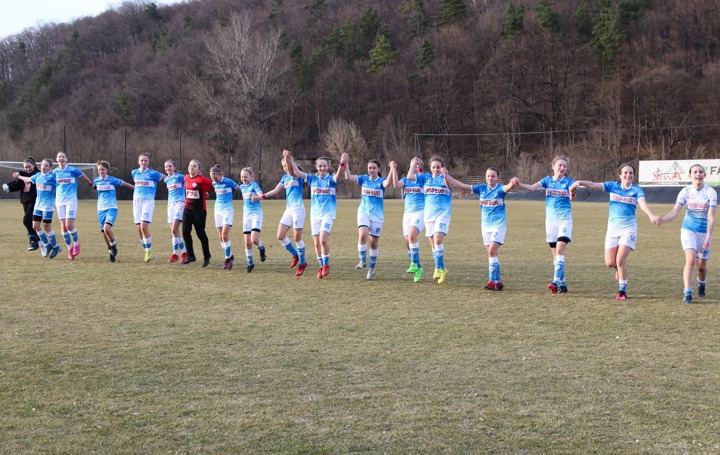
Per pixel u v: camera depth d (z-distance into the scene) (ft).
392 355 21.07
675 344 22.57
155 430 15.10
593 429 15.17
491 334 23.98
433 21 330.34
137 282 35.53
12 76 338.54
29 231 48.98
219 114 234.17
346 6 350.64
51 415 15.93
